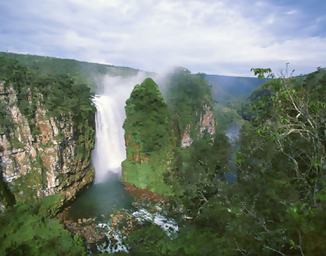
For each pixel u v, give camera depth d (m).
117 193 55.69
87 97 62.81
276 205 13.20
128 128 64.81
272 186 14.08
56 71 106.44
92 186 58.84
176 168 59.12
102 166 69.25
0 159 42.22
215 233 18.77
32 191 44.59
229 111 174.75
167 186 57.12
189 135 96.00
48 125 47.69
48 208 44.69
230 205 19.86
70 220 44.03
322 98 14.41
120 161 74.81
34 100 47.50
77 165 54.19
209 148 58.12
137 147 63.34
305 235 8.41
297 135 15.38
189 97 106.94
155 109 65.44
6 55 112.06
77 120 55.12
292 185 13.60
